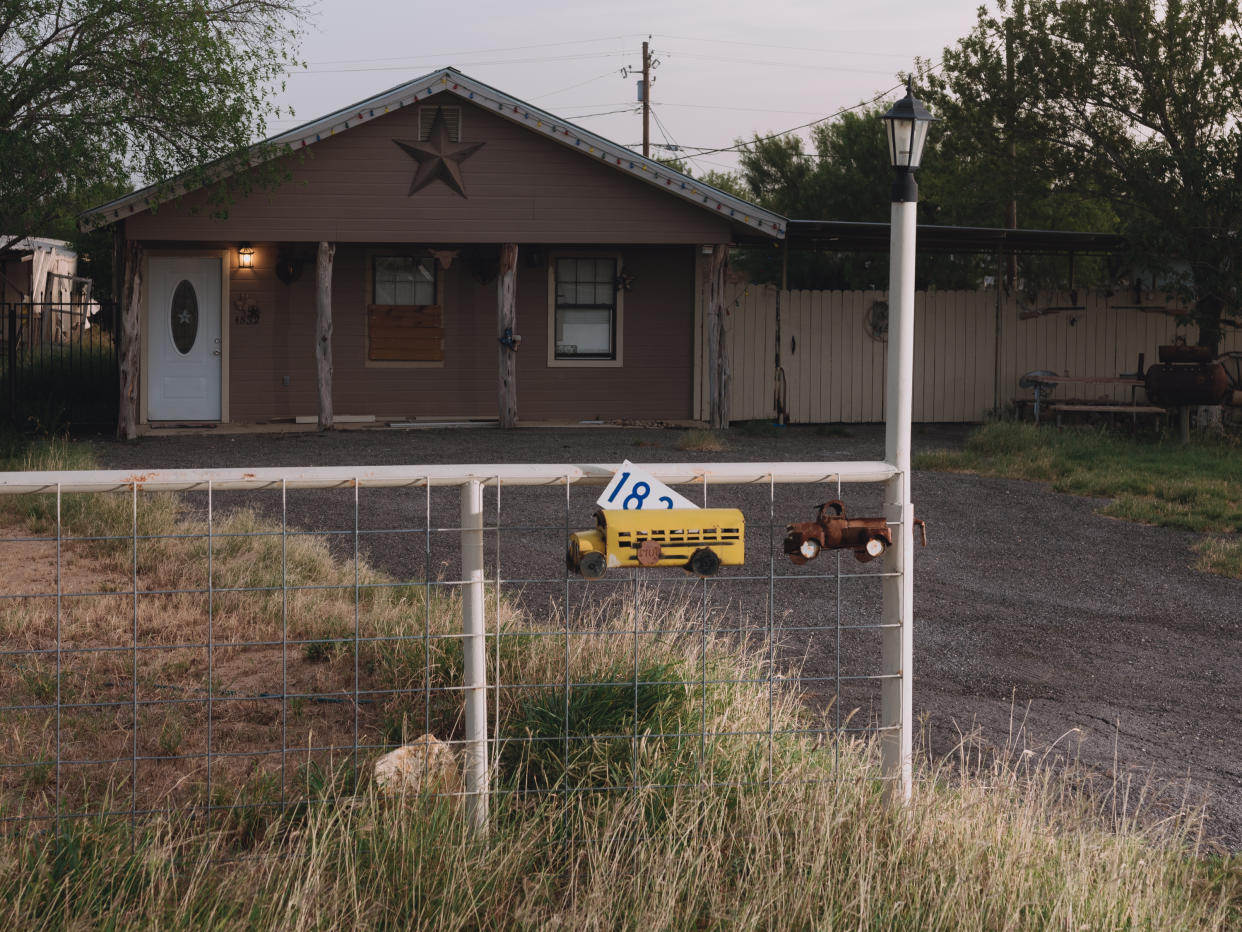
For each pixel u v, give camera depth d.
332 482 3.64
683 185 17.53
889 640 4.11
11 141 13.45
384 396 18.97
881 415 20.73
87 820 3.64
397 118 17.27
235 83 14.76
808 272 27.61
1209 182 18.39
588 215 17.73
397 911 3.28
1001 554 10.73
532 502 12.15
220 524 9.47
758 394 20.09
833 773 4.16
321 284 17.31
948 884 3.63
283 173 16.48
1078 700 6.80
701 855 3.58
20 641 6.08
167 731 4.77
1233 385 20.44
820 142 29.36
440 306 19.03
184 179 15.57
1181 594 9.45
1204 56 18.97
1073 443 16.77
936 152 22.22
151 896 3.24
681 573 9.21
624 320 19.44
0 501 9.63
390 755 4.23
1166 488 13.40
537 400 19.31
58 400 17.66
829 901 3.45
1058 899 3.52
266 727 5.02
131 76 14.30
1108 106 19.48
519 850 3.60
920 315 20.75
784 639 7.50
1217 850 4.69
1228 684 7.22
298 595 7.04
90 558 8.20
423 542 10.10
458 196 17.52
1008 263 25.75
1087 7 19.48
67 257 31.75
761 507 12.29
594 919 3.26
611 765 4.10
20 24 13.56
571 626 6.61
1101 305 21.53
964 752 5.71
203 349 18.34
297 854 3.51
